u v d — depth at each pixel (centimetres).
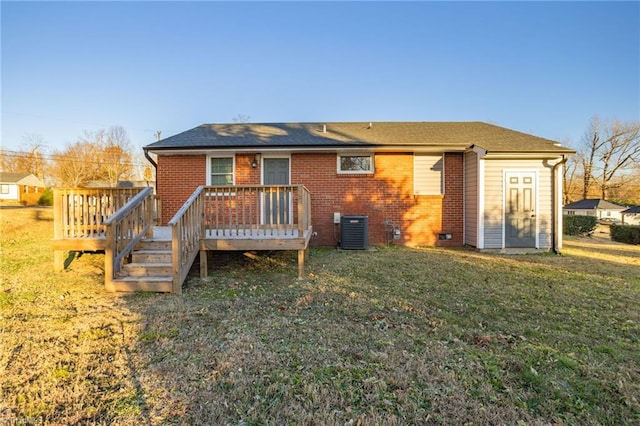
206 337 333
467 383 251
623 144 3716
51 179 4609
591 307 438
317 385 246
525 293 500
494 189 918
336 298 469
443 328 364
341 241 926
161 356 292
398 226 993
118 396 233
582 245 1190
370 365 278
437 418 211
